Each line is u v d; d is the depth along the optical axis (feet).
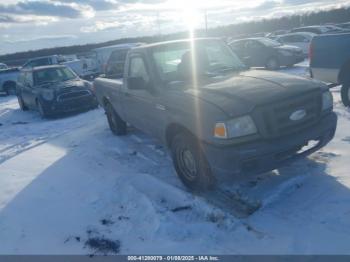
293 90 14.12
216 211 13.44
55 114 39.78
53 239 13.46
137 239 12.76
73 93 39.42
